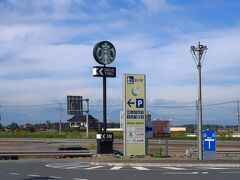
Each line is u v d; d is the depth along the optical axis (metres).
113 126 143.50
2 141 91.50
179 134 104.75
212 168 23.64
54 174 20.69
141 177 18.95
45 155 37.47
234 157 35.91
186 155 37.56
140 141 35.88
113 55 37.22
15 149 57.00
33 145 71.31
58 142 81.12
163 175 19.81
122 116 37.59
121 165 26.14
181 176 19.27
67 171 22.33
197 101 30.69
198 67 30.73
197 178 18.38
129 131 35.62
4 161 33.00
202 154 30.02
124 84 35.72
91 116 136.25
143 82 36.22
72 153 37.84
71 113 100.56
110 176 19.48
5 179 18.50
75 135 106.12
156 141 73.62
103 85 36.78
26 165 27.55
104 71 36.69
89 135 101.06
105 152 35.97
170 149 50.31
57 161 32.56
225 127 166.50
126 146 35.56
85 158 36.28
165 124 36.78
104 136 36.03
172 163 25.53
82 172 21.66
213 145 30.00
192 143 67.00
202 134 31.12
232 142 71.50
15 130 154.12
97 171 22.20
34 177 19.27
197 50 30.69
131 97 35.81
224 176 19.14
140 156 35.06
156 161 27.42
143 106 36.03
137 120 35.84
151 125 36.53
